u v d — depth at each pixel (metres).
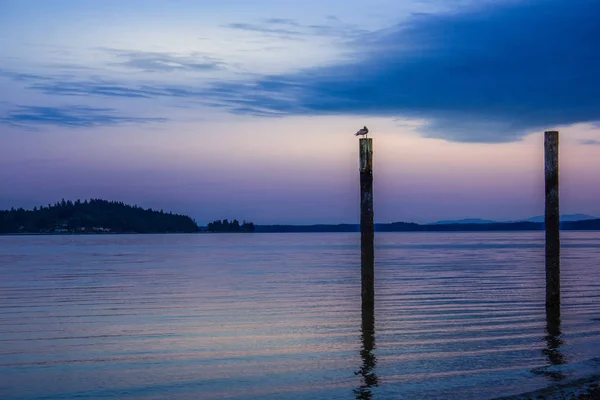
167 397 15.39
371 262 25.41
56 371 17.64
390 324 24.55
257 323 25.08
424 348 20.19
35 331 23.59
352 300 32.44
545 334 22.25
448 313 27.28
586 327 23.52
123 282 44.50
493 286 39.38
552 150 24.03
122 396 15.48
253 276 49.59
